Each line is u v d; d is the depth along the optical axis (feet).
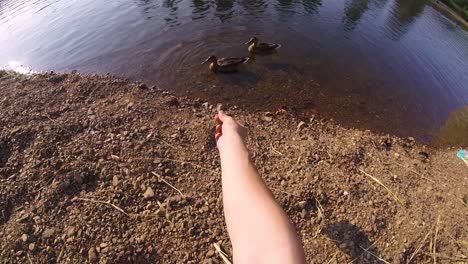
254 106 11.07
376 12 17.21
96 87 11.27
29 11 16.80
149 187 7.30
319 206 7.14
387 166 8.43
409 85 12.37
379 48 14.23
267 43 13.38
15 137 8.40
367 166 8.33
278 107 11.07
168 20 15.64
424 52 14.25
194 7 16.70
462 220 7.07
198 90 11.64
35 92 10.79
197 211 6.94
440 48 14.67
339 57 13.55
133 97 10.76
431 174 8.41
